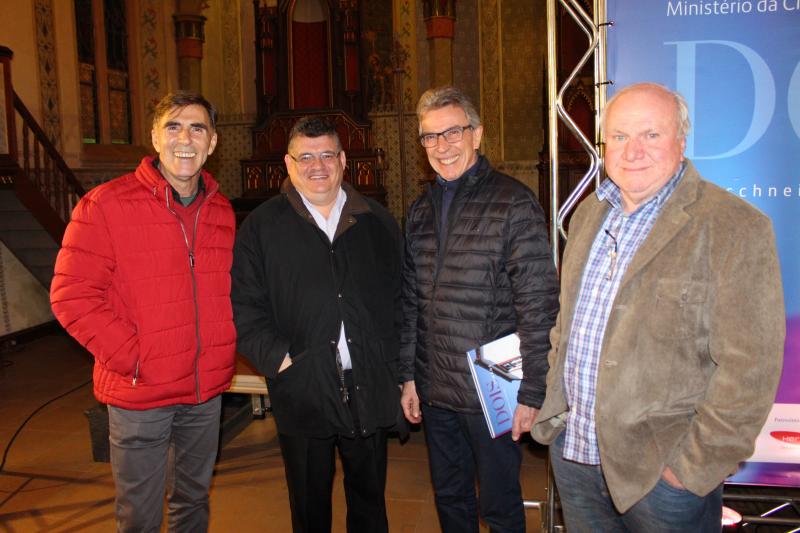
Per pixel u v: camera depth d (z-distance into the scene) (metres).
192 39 10.88
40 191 6.08
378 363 2.38
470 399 2.22
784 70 2.31
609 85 2.46
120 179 2.24
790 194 2.34
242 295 2.37
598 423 1.69
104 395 2.23
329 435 2.33
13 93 5.97
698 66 2.36
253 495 3.43
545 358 2.12
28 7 7.58
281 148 11.30
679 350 1.60
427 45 11.46
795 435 2.42
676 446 1.61
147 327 2.17
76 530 3.08
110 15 9.45
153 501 2.29
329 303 2.30
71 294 2.11
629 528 1.80
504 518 2.29
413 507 3.25
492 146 11.49
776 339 1.49
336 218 2.39
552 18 2.60
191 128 2.20
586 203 1.95
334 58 11.27
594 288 1.79
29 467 3.82
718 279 1.53
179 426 2.37
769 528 2.91
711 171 2.39
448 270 2.24
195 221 2.29
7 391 5.32
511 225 2.16
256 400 4.55
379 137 11.72
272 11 11.30
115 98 9.57
